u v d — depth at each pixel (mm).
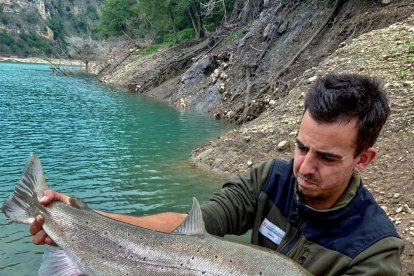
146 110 5465
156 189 2219
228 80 5465
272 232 651
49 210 757
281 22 5492
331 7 4938
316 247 600
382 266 557
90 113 5113
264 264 603
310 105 564
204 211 673
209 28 9664
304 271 580
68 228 741
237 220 680
